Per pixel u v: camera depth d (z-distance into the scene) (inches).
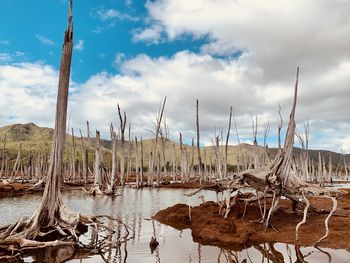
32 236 578.6
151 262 481.4
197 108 2140.7
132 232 704.4
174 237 654.5
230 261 485.4
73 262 482.3
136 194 1630.2
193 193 872.9
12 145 5689.0
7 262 482.3
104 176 1855.3
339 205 998.4
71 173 2883.9
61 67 671.1
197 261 486.6
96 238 606.2
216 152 2588.6
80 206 1125.1
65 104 673.0
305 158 2610.7
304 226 692.1
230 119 2165.4
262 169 759.1
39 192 1717.5
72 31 682.8
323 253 520.7
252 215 773.9
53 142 655.1
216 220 696.4
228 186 786.2
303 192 761.0
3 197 1460.4
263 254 522.9
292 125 719.1
